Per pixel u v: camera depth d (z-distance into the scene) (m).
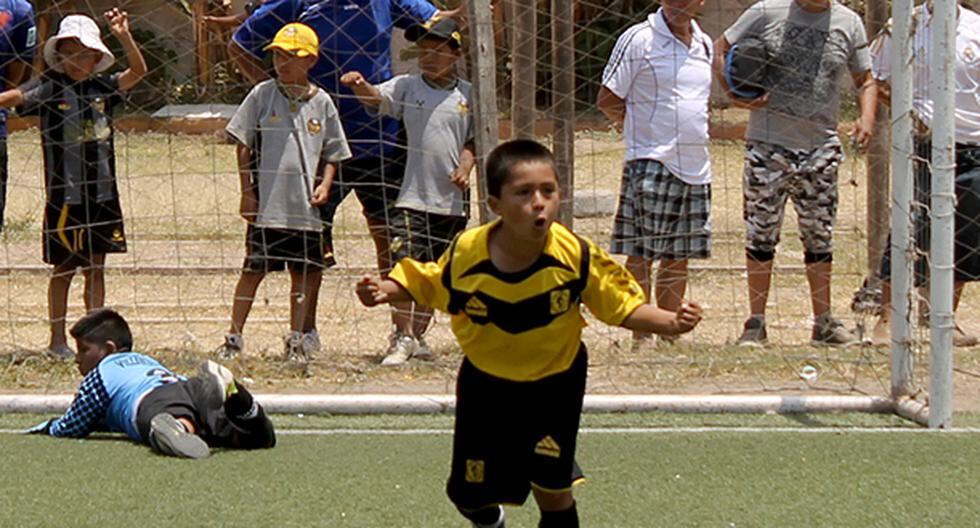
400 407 12.50
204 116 30.19
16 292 18.70
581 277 7.70
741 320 16.83
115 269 19.41
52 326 14.45
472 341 7.85
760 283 15.12
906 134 12.37
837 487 10.13
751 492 10.01
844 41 14.68
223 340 15.70
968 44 14.76
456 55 14.20
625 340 15.23
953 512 9.55
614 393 13.16
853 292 18.28
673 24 14.35
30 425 12.04
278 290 18.91
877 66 15.22
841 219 22.73
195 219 24.16
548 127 20.09
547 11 20.98
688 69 14.34
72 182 14.08
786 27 14.64
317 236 14.17
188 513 9.40
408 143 14.14
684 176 14.33
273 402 12.43
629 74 14.42
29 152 29.02
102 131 14.24
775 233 15.04
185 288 18.86
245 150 14.05
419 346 14.36
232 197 26.25
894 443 11.42
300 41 13.74
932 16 11.81
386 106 14.11
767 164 14.83
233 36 15.04
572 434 7.97
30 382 13.58
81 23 14.12
